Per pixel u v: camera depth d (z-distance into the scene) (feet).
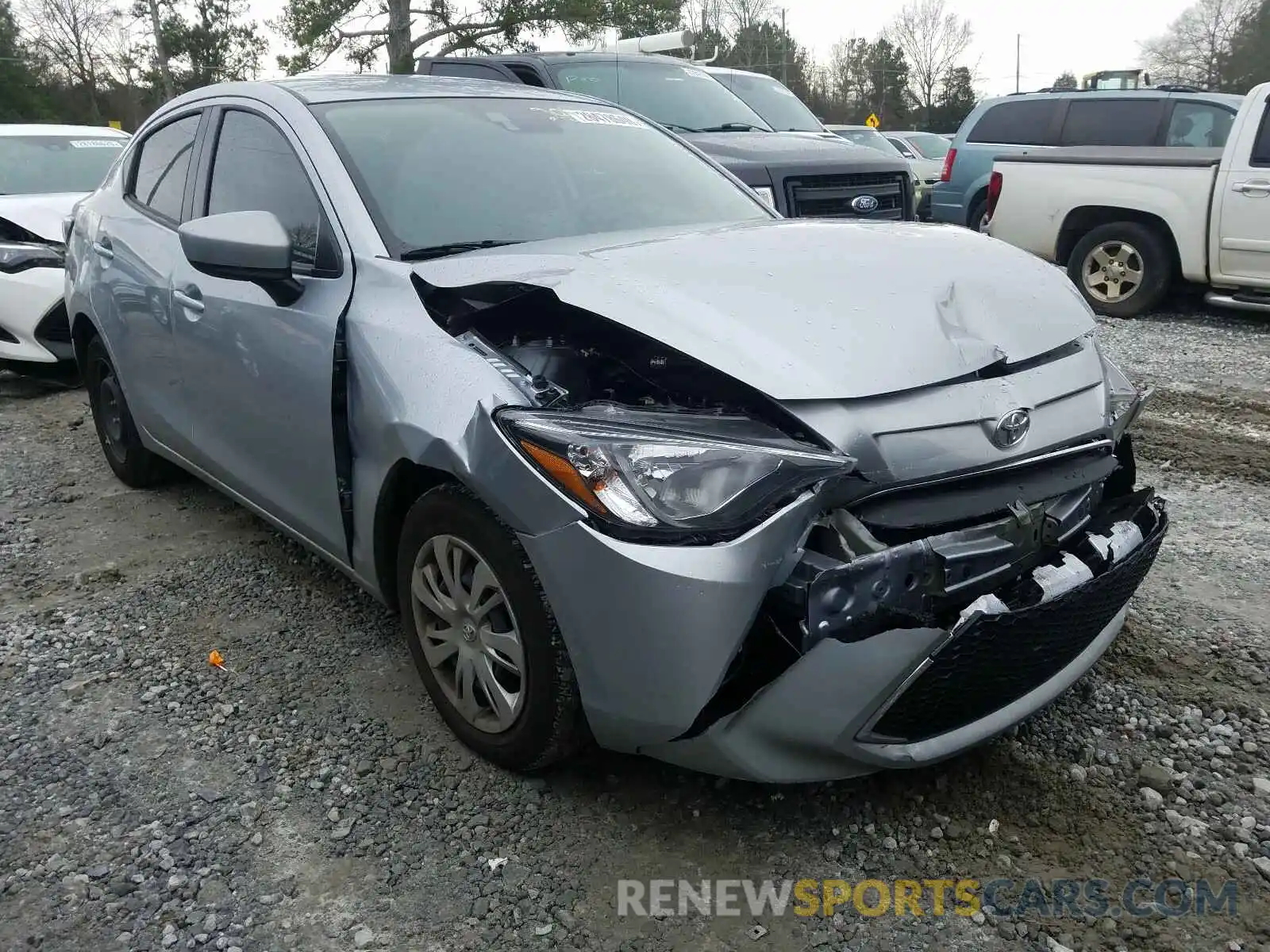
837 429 7.22
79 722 9.73
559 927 7.20
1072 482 8.13
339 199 10.04
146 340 13.35
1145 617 11.12
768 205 12.67
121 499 15.78
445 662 9.04
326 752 9.16
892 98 196.13
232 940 7.13
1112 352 23.86
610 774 8.73
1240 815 8.11
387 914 7.34
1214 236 26.08
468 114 11.71
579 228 10.77
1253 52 168.55
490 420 7.63
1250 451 16.62
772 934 7.12
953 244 9.57
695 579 6.83
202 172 12.62
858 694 7.04
